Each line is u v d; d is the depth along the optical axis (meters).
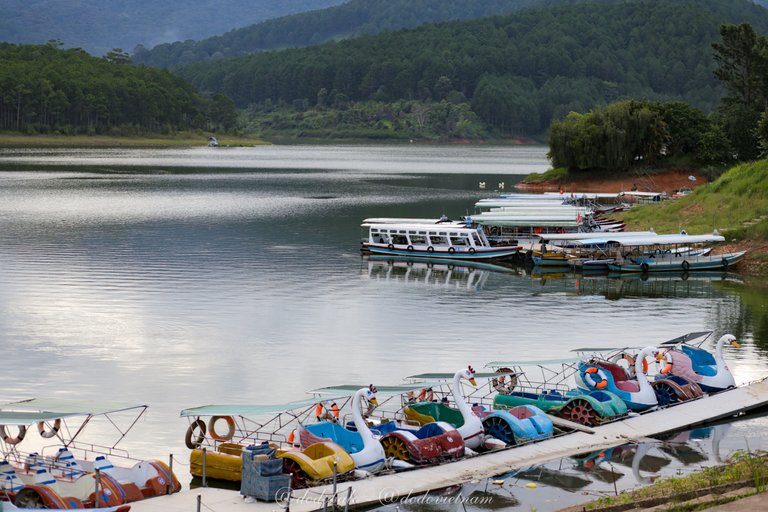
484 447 33.94
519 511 27.94
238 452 31.33
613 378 39.31
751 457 31.14
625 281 74.69
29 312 57.06
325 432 32.03
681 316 59.25
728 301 65.06
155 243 88.88
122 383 42.50
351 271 76.50
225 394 40.94
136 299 61.62
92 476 27.08
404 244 86.62
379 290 67.94
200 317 56.62
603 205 129.75
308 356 47.59
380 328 54.62
